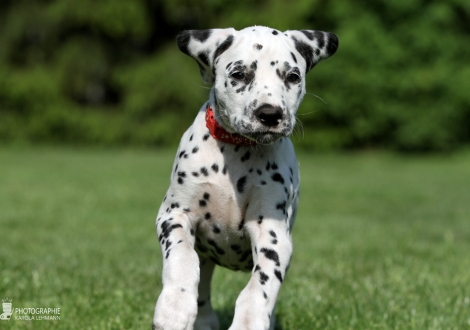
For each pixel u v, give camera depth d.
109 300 6.20
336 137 32.72
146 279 7.22
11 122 33.47
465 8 31.94
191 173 4.54
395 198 16.39
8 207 12.91
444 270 7.87
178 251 4.18
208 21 34.38
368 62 31.25
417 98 31.61
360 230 11.35
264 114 4.13
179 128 34.53
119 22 33.28
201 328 5.34
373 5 31.69
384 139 32.84
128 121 34.50
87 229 10.77
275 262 4.33
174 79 33.78
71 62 34.00
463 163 28.92
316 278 7.47
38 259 8.11
